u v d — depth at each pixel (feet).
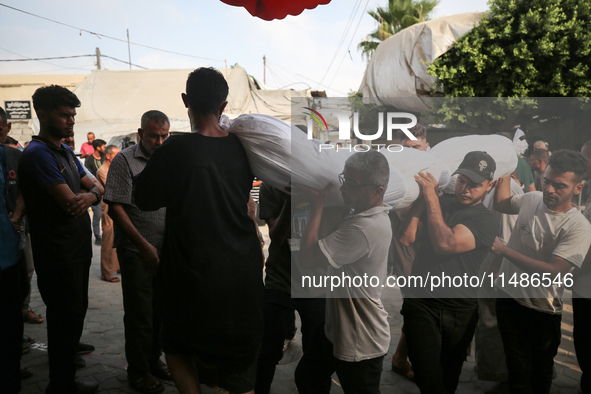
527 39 19.40
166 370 8.46
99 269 17.42
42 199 6.82
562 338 9.72
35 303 13.20
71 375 7.25
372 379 5.40
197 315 4.79
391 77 18.67
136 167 7.59
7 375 7.05
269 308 6.91
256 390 6.82
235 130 5.21
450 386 6.28
